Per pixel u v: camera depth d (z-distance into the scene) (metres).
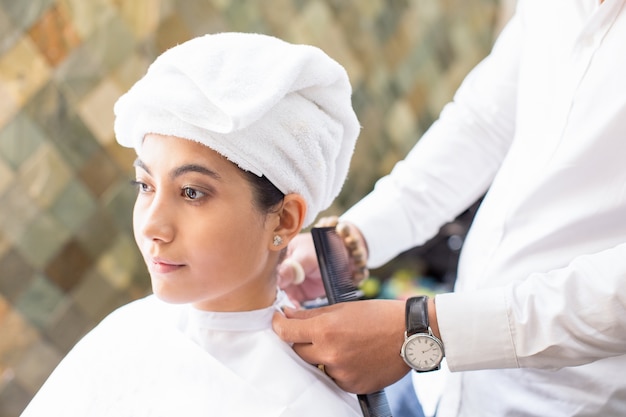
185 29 1.58
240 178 0.62
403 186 0.96
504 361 0.66
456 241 2.03
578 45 0.74
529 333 0.65
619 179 0.69
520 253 0.75
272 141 0.62
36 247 1.39
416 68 2.27
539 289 0.66
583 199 0.71
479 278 0.80
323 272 0.75
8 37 1.30
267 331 0.71
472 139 0.96
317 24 1.92
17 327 1.38
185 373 0.69
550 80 0.78
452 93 2.43
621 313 0.62
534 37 0.83
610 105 0.69
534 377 0.75
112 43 1.45
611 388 0.70
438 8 2.30
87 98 1.43
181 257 0.63
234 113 0.57
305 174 0.65
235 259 0.64
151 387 0.69
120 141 0.71
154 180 0.63
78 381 0.73
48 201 1.40
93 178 1.46
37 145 1.37
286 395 0.67
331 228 0.85
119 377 0.71
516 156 0.81
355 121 0.70
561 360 0.65
